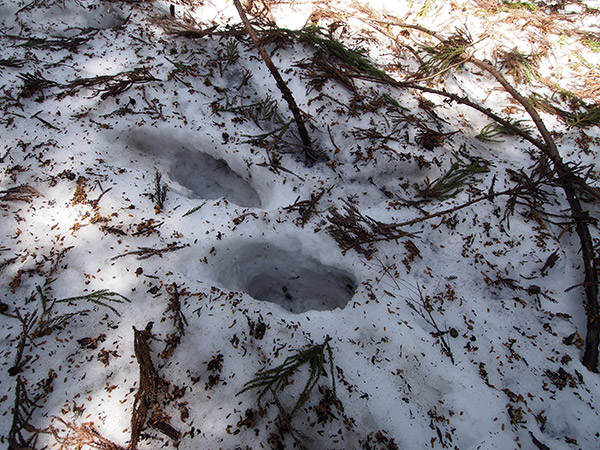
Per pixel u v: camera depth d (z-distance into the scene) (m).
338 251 2.56
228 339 2.12
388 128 3.24
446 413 1.97
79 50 3.67
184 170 3.33
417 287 2.42
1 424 1.84
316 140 3.23
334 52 3.63
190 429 1.85
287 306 2.95
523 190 2.93
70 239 2.48
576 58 4.25
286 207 2.74
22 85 3.27
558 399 2.03
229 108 3.29
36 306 2.22
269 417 1.88
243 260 2.73
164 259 2.43
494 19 4.61
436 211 2.79
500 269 2.54
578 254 2.62
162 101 3.29
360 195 2.92
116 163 2.99
